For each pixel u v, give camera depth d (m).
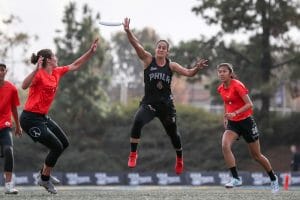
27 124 26.08
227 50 98.56
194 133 105.62
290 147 102.19
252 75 96.56
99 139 104.81
